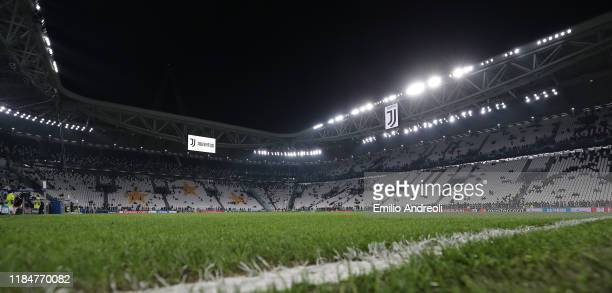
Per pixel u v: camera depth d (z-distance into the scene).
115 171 55.53
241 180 66.69
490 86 36.44
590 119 42.91
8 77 33.91
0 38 25.98
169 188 58.06
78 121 48.69
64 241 4.22
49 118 45.88
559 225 7.36
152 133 48.09
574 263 2.46
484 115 51.62
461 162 48.78
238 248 3.47
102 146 54.31
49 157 50.12
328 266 2.86
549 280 2.08
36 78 33.59
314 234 5.15
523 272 2.28
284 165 70.94
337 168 67.50
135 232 5.95
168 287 2.19
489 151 48.25
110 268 2.46
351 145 66.19
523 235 4.50
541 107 46.59
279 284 2.24
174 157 63.03
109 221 11.52
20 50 28.09
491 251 3.06
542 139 44.38
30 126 47.09
